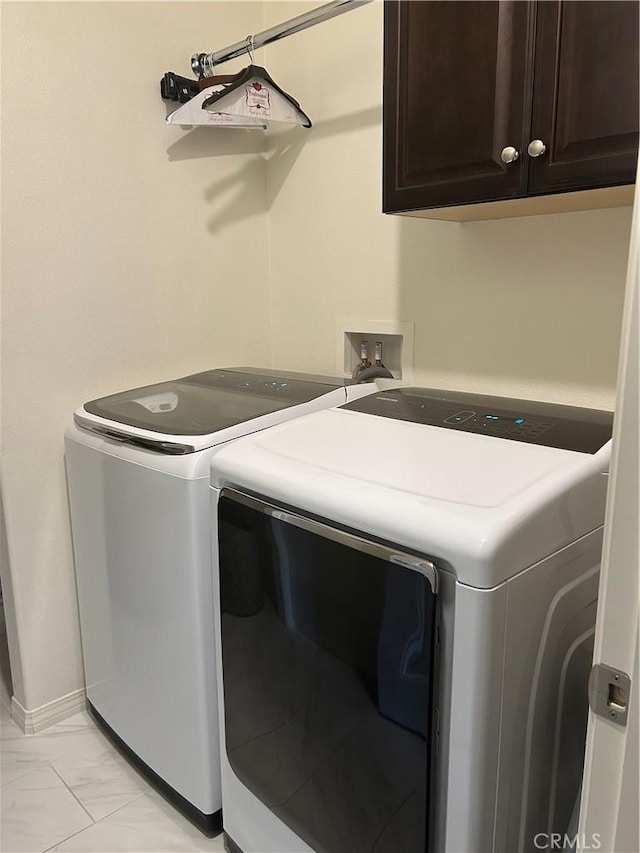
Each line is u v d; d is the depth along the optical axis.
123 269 1.83
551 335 1.54
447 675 0.91
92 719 1.93
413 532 0.91
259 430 1.42
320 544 1.04
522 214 1.51
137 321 1.88
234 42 2.00
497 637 0.88
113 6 1.71
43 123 1.62
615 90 1.04
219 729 1.43
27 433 1.71
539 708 1.01
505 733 0.94
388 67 1.37
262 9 2.06
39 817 1.57
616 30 1.02
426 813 0.96
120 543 1.53
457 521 0.88
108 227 1.78
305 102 1.98
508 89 1.17
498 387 1.66
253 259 2.16
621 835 0.60
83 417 1.62
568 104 1.10
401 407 1.44
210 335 2.08
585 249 1.45
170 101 1.86
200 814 1.50
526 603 0.92
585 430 1.20
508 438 1.18
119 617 1.61
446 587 0.89
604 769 0.60
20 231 1.61
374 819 1.04
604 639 0.59
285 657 1.16
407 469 1.07
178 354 2.00
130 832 1.53
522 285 1.57
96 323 1.79
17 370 1.66
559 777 1.12
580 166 1.10
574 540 1.00
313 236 2.04
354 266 1.94
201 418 1.46
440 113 1.29
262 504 1.14
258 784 1.29
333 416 1.41
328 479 1.06
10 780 1.69
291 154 2.05
